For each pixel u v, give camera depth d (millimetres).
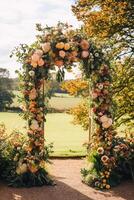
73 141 22359
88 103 9453
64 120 37000
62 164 10984
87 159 9148
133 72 14938
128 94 14914
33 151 8648
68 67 9000
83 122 14805
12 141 8891
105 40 14625
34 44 8828
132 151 9211
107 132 8961
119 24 14727
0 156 8664
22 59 8773
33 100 8727
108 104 9062
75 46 8820
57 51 8797
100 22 14539
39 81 8781
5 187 8203
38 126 8672
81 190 8352
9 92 46875
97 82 9016
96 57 8984
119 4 14422
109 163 8711
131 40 15070
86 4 14844
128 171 9133
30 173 8430
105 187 8516
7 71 46719
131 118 15078
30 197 7766
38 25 8883
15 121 34500
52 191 8180
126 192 8359
